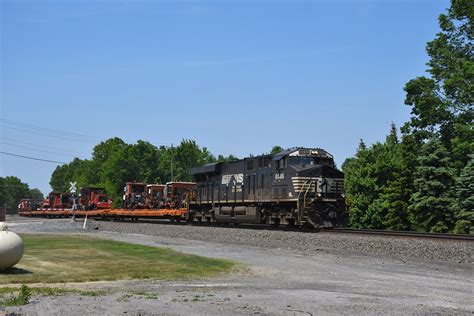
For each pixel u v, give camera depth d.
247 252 24.16
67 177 186.00
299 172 35.91
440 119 51.44
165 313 10.93
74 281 15.41
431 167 46.28
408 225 51.38
